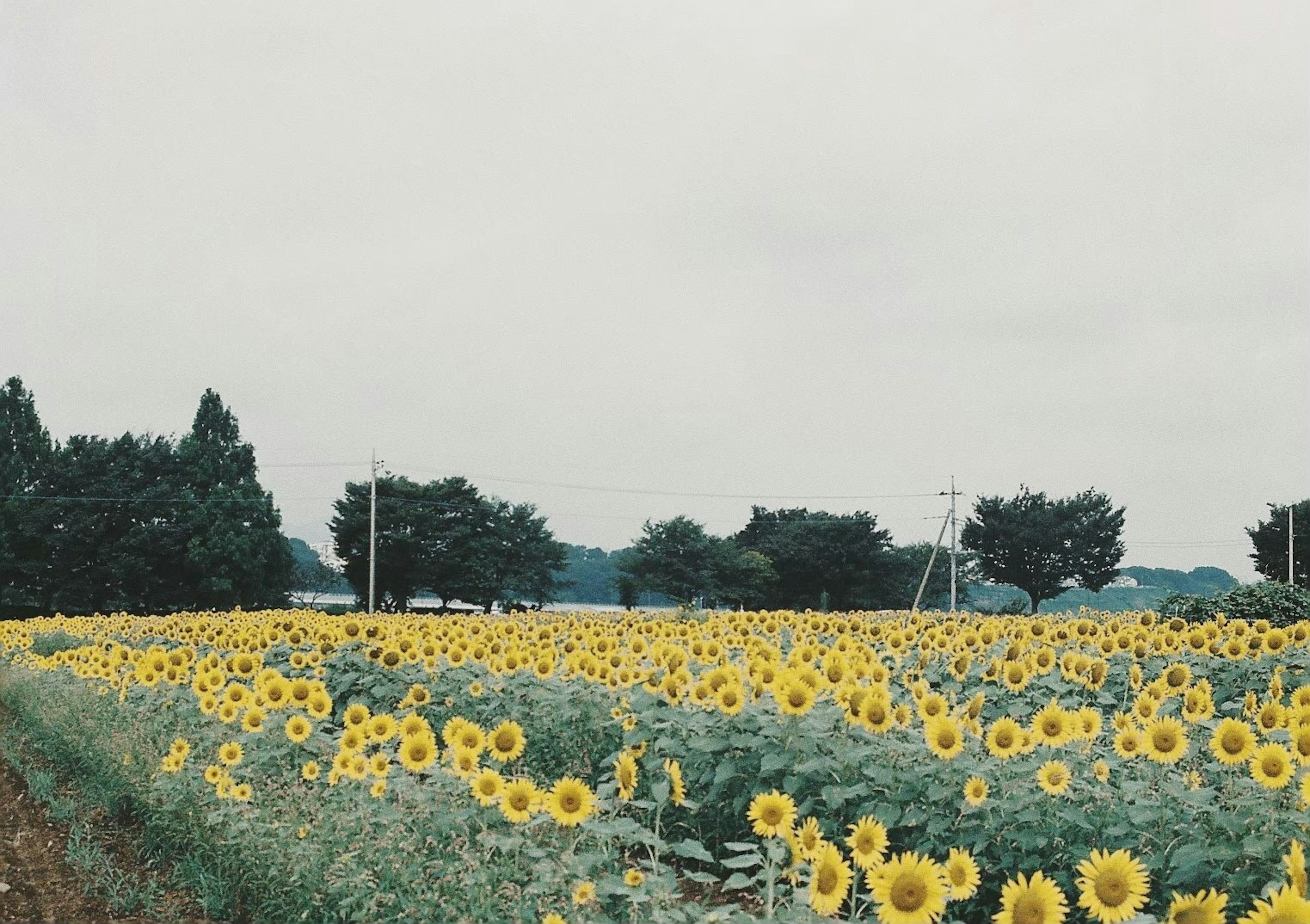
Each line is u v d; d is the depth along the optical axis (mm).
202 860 7148
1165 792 5914
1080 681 9203
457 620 19891
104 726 9727
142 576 57594
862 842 5004
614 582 71188
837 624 12961
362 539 62719
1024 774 6359
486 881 5199
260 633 13602
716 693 7559
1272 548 65938
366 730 7406
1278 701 8180
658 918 4699
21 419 67812
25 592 59469
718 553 68750
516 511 68625
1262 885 5305
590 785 8445
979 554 72688
